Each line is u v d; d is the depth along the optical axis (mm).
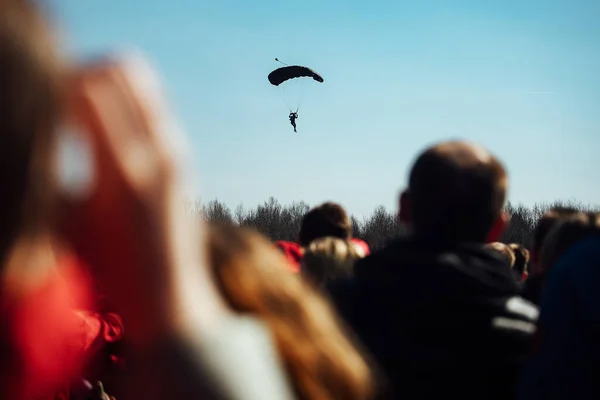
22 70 573
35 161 591
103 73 651
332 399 1220
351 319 2490
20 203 594
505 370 2453
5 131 571
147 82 675
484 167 2490
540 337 2631
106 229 656
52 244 645
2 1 573
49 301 653
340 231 4770
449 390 2381
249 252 1348
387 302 2453
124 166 646
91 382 3248
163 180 669
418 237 2508
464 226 2471
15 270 612
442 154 2514
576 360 2598
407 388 2377
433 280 2393
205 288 768
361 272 2561
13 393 672
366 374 1302
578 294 2691
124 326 718
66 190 643
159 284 692
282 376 808
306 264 3887
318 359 1230
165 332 709
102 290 713
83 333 3029
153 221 667
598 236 2906
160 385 709
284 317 1266
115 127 646
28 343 657
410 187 2576
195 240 749
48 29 596
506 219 2762
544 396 2549
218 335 742
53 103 598
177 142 693
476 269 2414
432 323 2387
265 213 51812
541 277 4441
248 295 1261
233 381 726
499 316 2422
